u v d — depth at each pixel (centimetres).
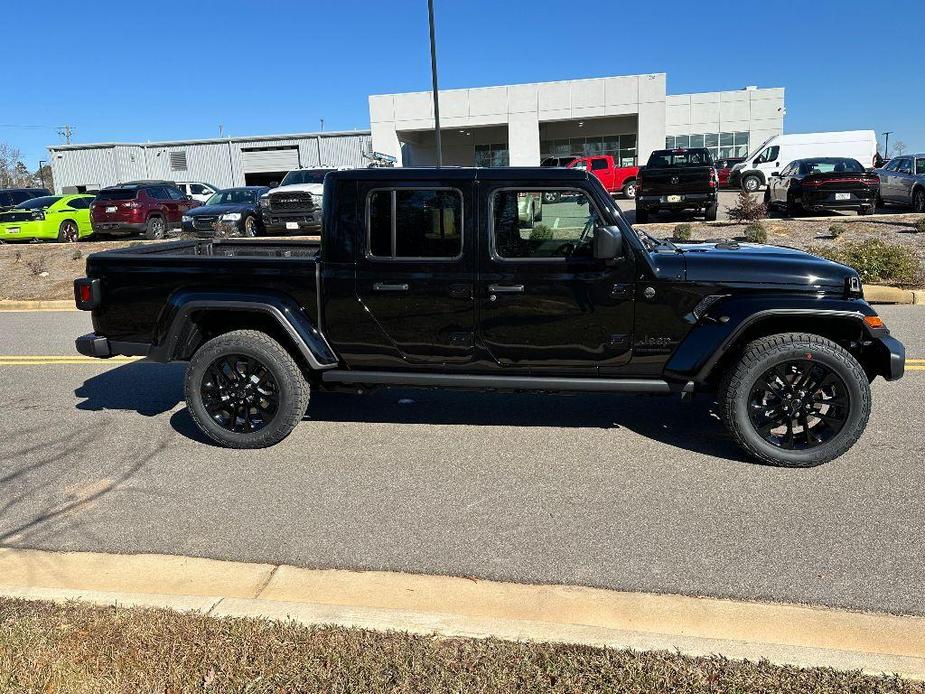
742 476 462
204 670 262
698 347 465
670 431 551
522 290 474
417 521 409
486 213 471
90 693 251
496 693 248
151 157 4619
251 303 501
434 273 481
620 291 468
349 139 4438
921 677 253
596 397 645
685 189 1694
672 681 252
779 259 473
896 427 541
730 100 4356
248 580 350
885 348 464
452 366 500
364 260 489
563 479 464
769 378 467
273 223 1791
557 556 366
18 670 261
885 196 1994
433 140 4150
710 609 318
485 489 451
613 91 3503
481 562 362
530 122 3616
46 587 345
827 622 307
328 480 470
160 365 812
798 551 366
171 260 516
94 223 2045
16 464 510
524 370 495
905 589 330
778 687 249
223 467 497
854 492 433
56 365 817
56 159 4659
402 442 539
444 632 284
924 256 1256
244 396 523
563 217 469
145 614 297
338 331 504
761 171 3069
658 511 414
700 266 466
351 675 258
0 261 1780
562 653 268
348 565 362
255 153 4553
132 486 467
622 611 318
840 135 3053
